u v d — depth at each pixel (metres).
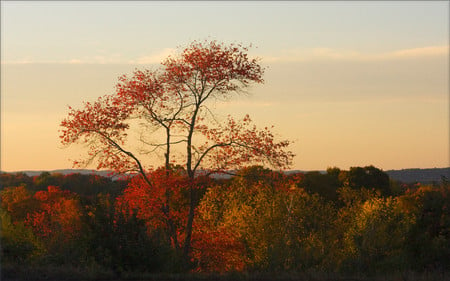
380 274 18.08
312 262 25.09
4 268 16.52
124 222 18.09
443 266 19.64
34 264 17.86
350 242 29.81
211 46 29.89
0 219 25.91
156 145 30.23
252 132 30.33
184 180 29.53
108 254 17.31
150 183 30.14
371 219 30.23
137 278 16.34
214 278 16.30
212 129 30.41
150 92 29.69
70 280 15.76
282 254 24.81
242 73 29.22
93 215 18.23
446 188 21.02
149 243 18.06
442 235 20.25
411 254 20.56
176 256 18.80
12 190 66.94
